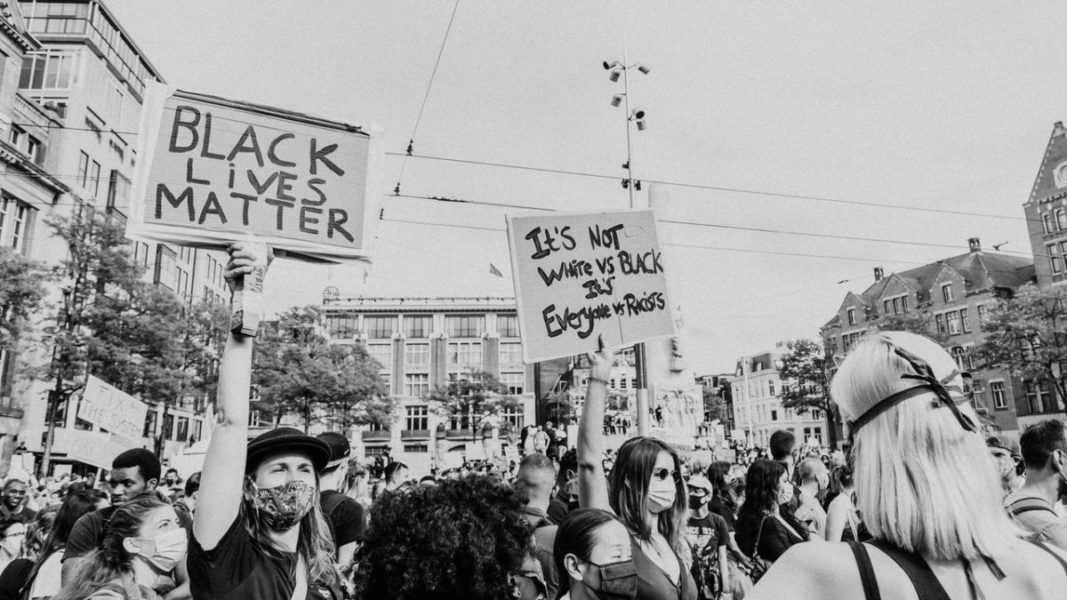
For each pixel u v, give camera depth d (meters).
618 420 37.47
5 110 33.00
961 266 54.91
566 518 3.07
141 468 5.63
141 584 3.44
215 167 3.52
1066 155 47.84
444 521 2.00
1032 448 3.64
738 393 93.50
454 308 73.06
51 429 25.62
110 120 44.12
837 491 6.70
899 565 1.47
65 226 27.47
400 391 70.56
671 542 3.97
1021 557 1.48
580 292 5.34
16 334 23.81
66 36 41.00
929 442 1.52
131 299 28.03
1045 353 37.12
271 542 2.72
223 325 35.09
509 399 61.62
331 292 73.06
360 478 10.12
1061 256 47.62
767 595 1.52
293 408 42.44
